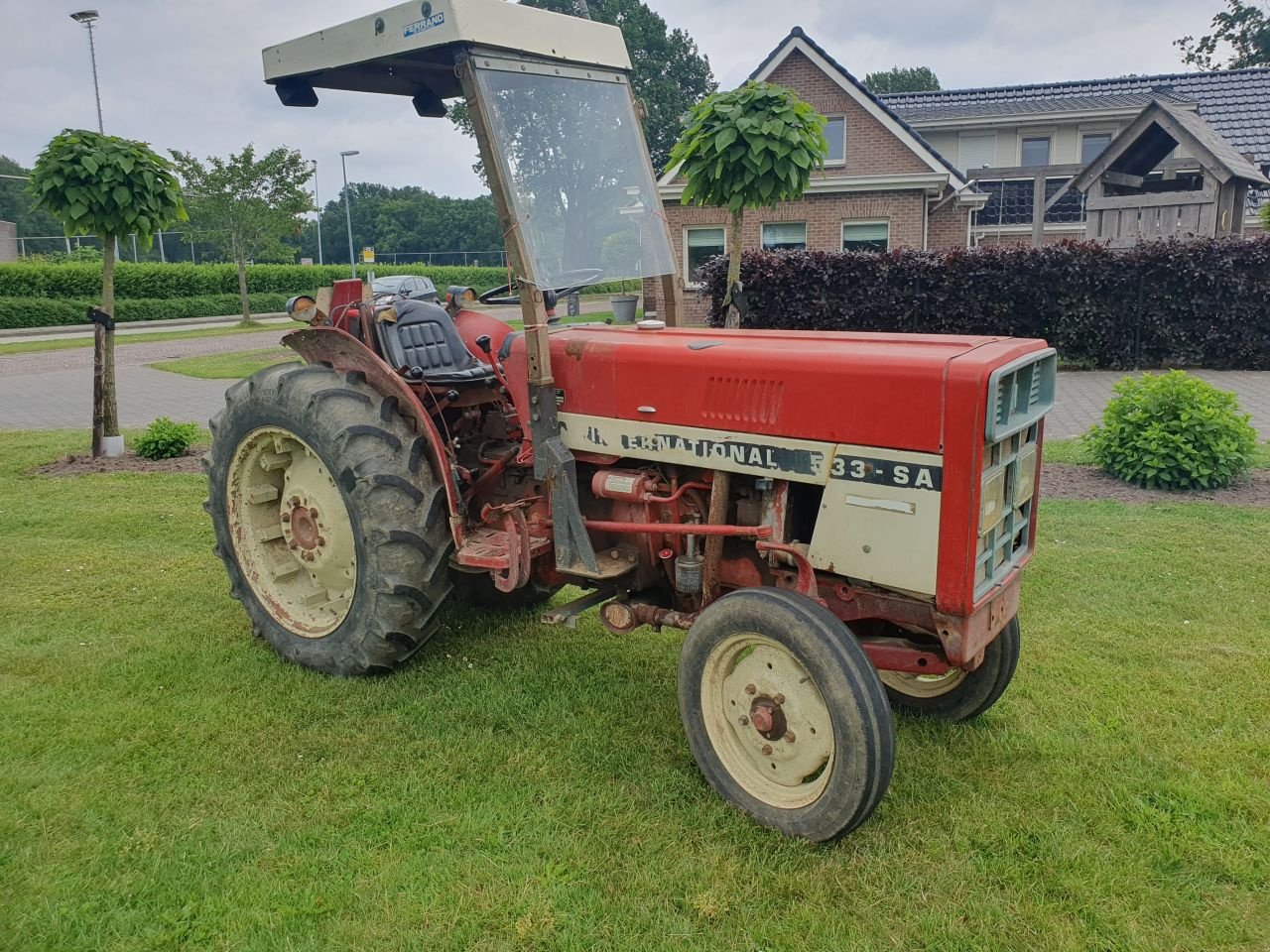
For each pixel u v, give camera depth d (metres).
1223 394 6.99
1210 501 6.52
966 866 2.73
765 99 7.00
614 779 3.21
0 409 12.87
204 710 3.68
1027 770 3.22
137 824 2.95
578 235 3.57
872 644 3.21
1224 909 2.56
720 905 2.58
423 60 3.88
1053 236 22.69
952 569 2.71
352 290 4.34
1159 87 23.00
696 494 3.35
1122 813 2.96
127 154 8.30
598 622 4.60
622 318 11.06
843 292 14.23
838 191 19.83
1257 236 13.54
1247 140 19.83
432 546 3.79
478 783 3.19
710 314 14.98
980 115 23.50
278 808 3.04
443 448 3.79
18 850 2.82
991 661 3.40
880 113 19.61
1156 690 3.77
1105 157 15.33
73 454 8.80
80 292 31.77
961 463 2.64
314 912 2.57
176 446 8.68
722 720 3.09
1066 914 2.55
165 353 21.02
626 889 2.65
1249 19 43.41
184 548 5.82
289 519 4.22
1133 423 7.06
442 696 3.81
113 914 2.56
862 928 2.50
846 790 2.71
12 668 4.05
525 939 2.47
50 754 3.35
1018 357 2.78
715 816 2.98
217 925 2.53
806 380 2.89
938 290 14.02
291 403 3.91
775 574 3.21
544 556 3.82
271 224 29.22
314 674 4.02
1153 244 13.47
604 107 3.77
